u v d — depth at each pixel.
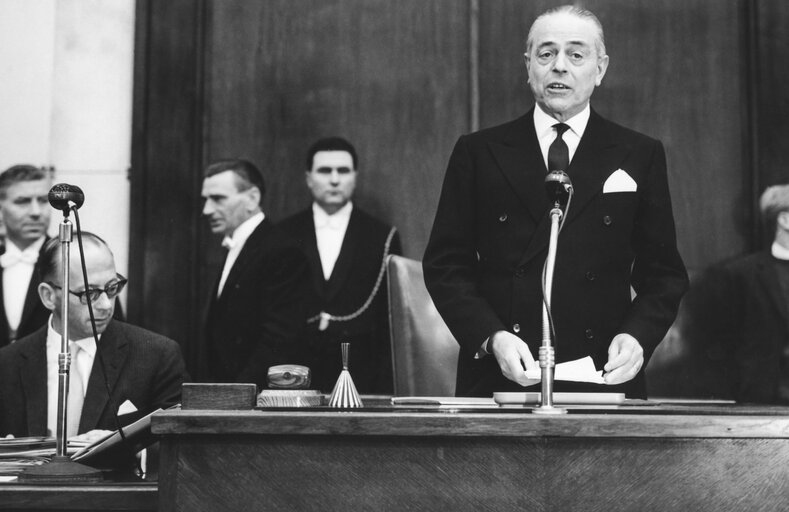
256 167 4.71
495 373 2.46
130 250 4.62
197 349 4.59
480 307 2.36
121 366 2.88
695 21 4.76
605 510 1.58
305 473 1.59
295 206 4.70
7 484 1.73
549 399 1.75
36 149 4.70
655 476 1.58
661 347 4.51
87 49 4.75
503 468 1.58
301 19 4.82
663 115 4.74
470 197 2.62
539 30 2.56
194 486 1.60
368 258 4.63
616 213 2.51
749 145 4.70
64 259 1.95
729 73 4.74
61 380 1.93
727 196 4.69
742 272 4.59
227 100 4.77
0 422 2.83
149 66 4.72
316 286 4.58
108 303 2.82
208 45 4.79
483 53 4.79
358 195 4.70
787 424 1.58
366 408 1.81
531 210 2.52
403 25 4.80
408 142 4.75
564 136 2.58
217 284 4.61
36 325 4.57
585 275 2.47
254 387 1.77
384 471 1.59
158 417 1.59
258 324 4.52
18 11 4.75
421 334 2.94
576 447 1.58
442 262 2.56
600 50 2.59
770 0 4.73
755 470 1.59
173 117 4.71
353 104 4.77
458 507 1.58
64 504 1.69
